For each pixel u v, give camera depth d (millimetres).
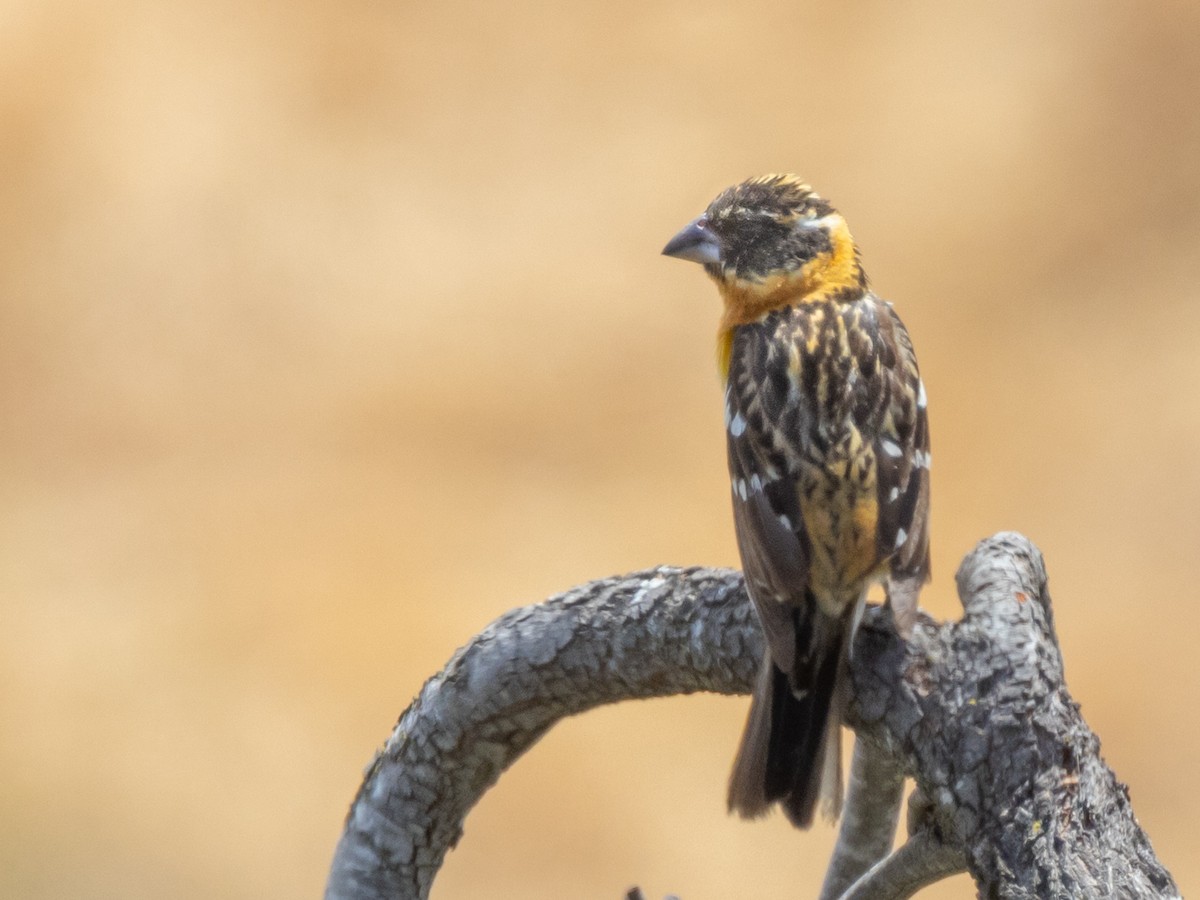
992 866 3312
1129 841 3320
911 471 4613
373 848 4164
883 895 3656
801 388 4695
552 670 3977
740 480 4660
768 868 11320
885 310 5164
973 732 3416
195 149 19547
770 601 3996
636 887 4355
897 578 4367
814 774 4016
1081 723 3400
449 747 4062
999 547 3717
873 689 3584
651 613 3957
